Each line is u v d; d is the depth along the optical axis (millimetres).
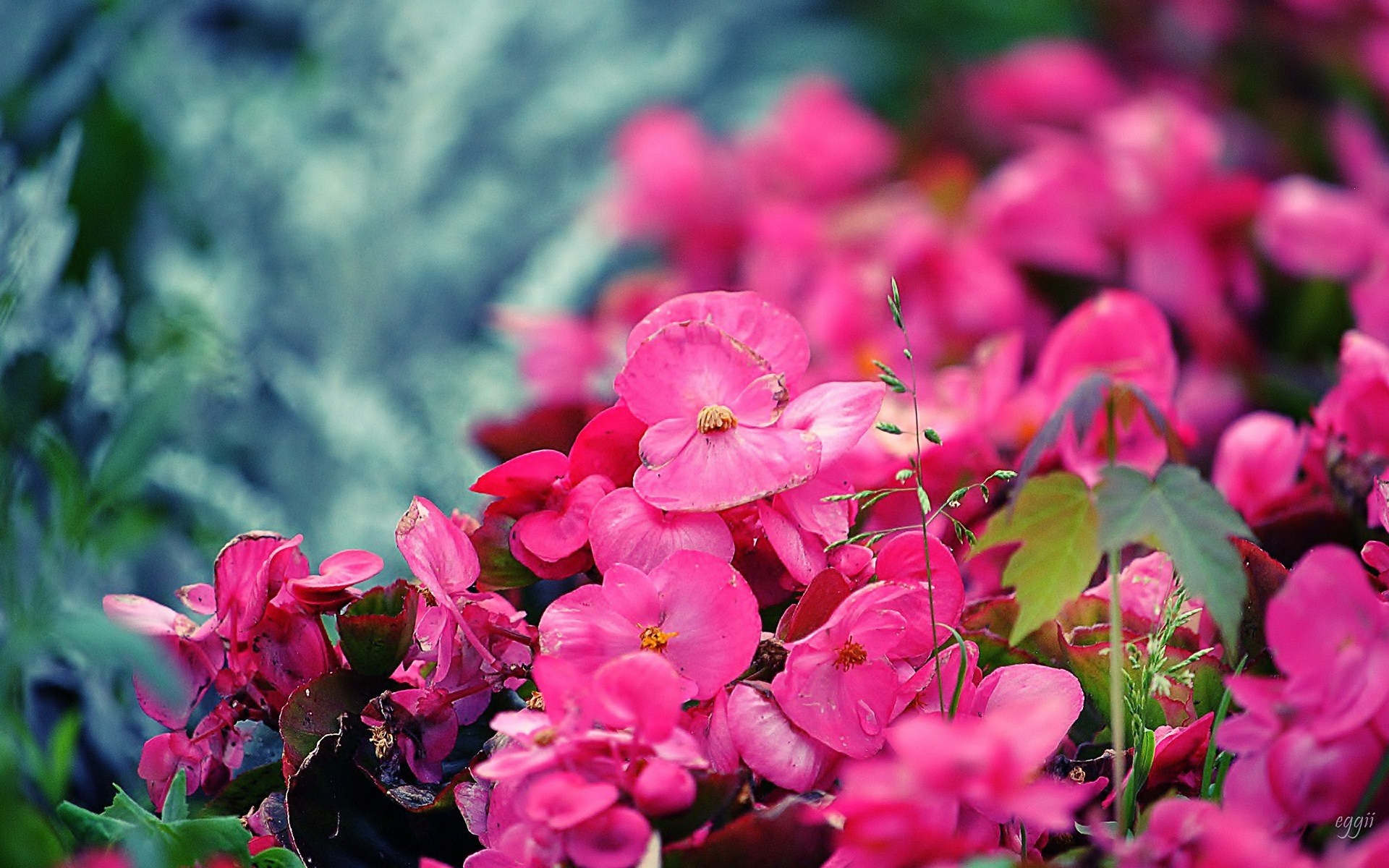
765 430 555
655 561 554
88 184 1008
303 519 899
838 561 557
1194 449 838
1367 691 523
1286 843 529
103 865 535
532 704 555
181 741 569
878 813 514
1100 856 534
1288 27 952
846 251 947
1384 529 596
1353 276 862
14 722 564
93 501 588
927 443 615
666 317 567
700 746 543
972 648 553
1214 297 866
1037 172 896
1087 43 1019
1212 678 566
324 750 554
